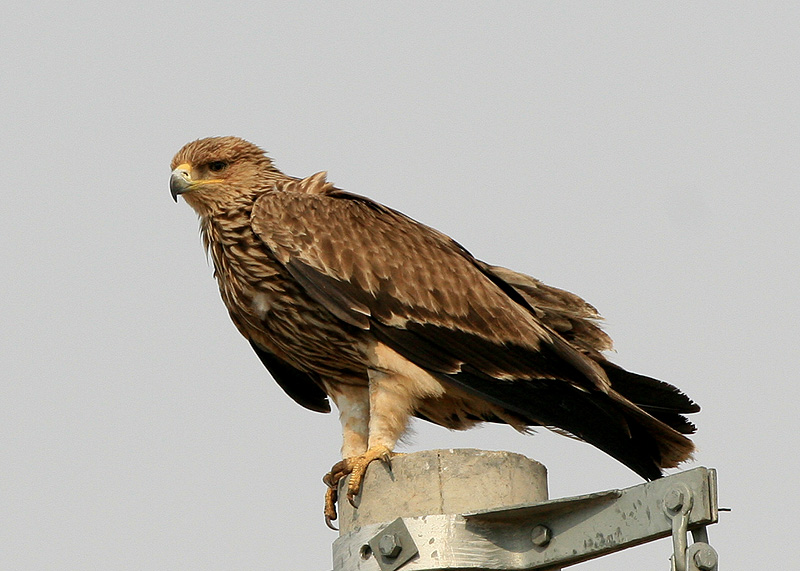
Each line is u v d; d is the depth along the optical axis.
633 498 7.31
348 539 8.75
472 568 8.11
